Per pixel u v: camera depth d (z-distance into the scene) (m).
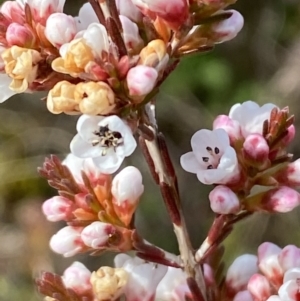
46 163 0.14
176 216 0.14
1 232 0.33
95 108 0.13
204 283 0.14
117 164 0.13
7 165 0.35
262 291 0.14
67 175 0.14
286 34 0.37
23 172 0.35
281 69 0.36
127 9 0.14
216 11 0.14
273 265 0.14
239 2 0.37
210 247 0.14
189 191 0.34
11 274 0.33
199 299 0.14
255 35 0.37
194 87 0.35
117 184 0.14
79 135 0.13
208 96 0.35
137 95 0.13
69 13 0.35
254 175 0.14
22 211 0.34
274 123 0.14
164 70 0.14
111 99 0.13
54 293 0.14
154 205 0.33
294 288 0.14
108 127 0.13
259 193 0.14
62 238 0.14
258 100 0.34
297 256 0.14
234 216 0.14
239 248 0.31
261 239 0.31
